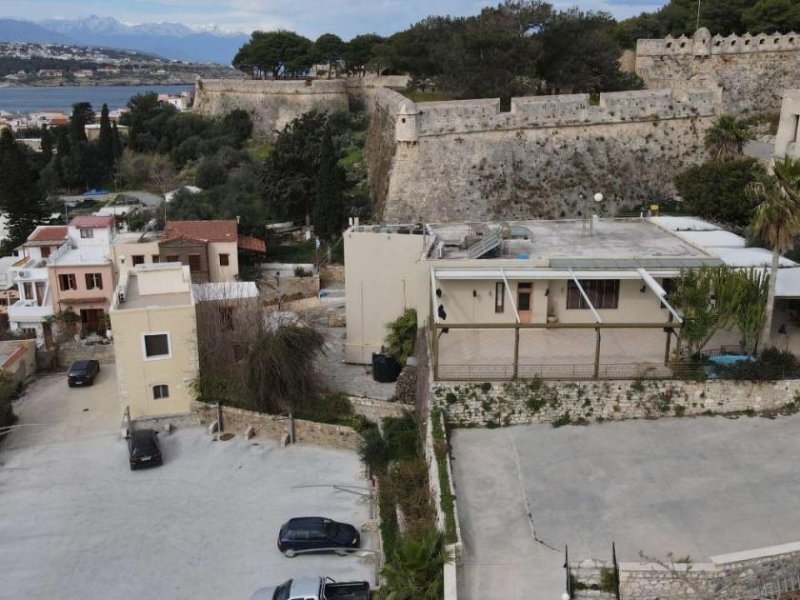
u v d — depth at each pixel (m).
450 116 60.06
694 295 29.95
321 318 49.06
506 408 30.28
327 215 63.88
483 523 24.38
